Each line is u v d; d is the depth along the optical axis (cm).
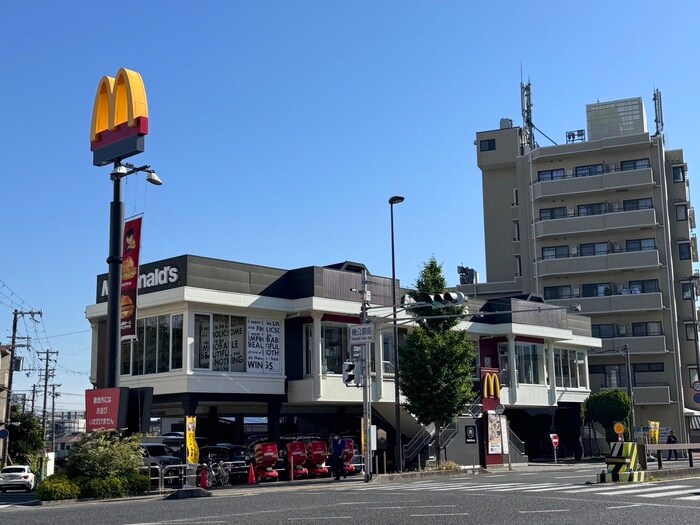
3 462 5419
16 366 6197
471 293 6800
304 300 3472
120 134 2578
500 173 7081
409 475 2958
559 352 4950
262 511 1513
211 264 3281
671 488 2012
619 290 6362
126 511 1611
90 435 2431
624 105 6894
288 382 3534
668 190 6662
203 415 3922
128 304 2650
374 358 3744
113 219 2577
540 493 1892
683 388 6412
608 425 5041
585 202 6562
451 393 3488
